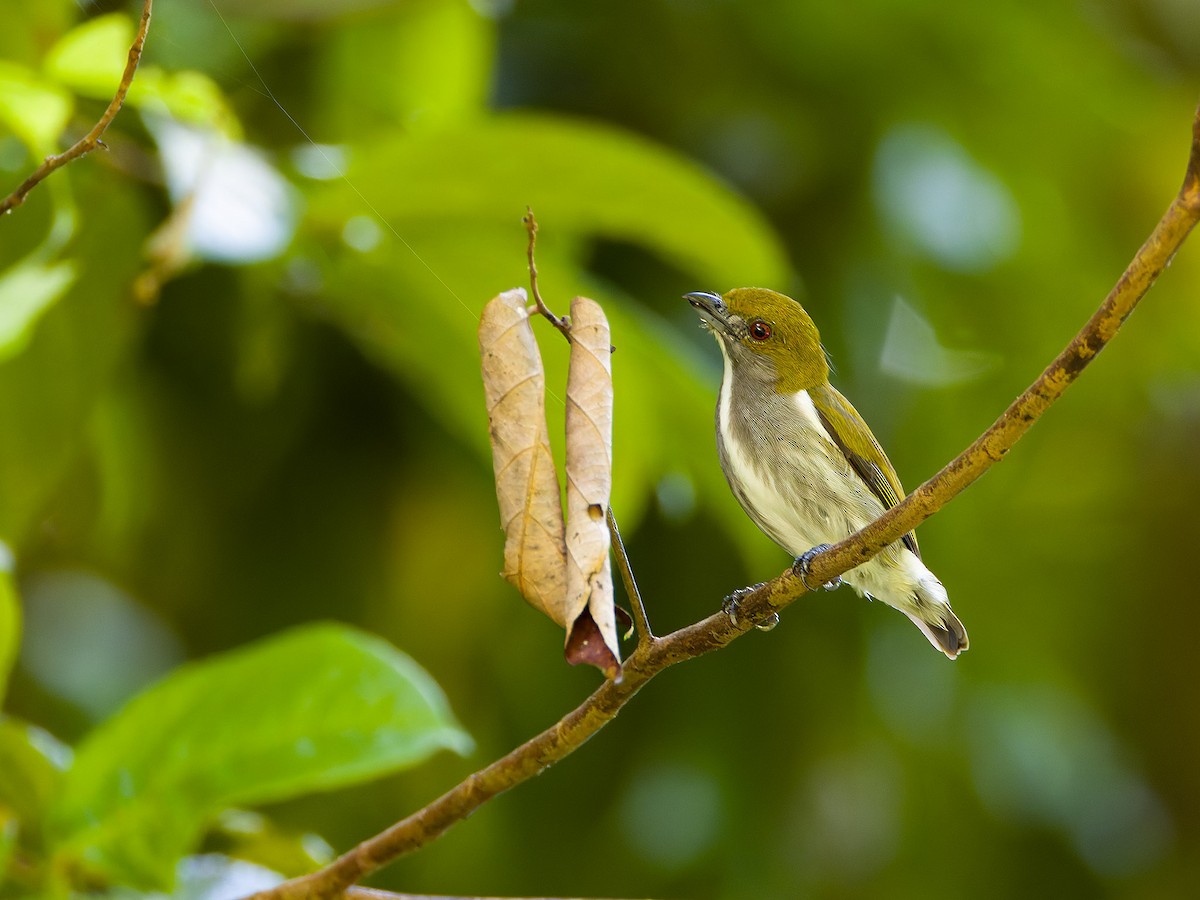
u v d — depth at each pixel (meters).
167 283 9.10
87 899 6.48
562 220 7.95
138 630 10.60
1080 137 10.95
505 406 4.39
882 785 10.97
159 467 9.58
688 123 10.20
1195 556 12.13
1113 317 4.40
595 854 10.44
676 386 8.19
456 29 9.40
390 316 8.10
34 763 6.46
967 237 10.20
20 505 7.37
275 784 6.23
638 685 5.00
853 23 10.09
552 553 4.33
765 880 10.41
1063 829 11.17
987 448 4.76
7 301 6.90
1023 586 11.38
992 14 10.16
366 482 9.91
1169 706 11.98
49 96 6.54
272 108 9.17
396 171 7.33
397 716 6.42
